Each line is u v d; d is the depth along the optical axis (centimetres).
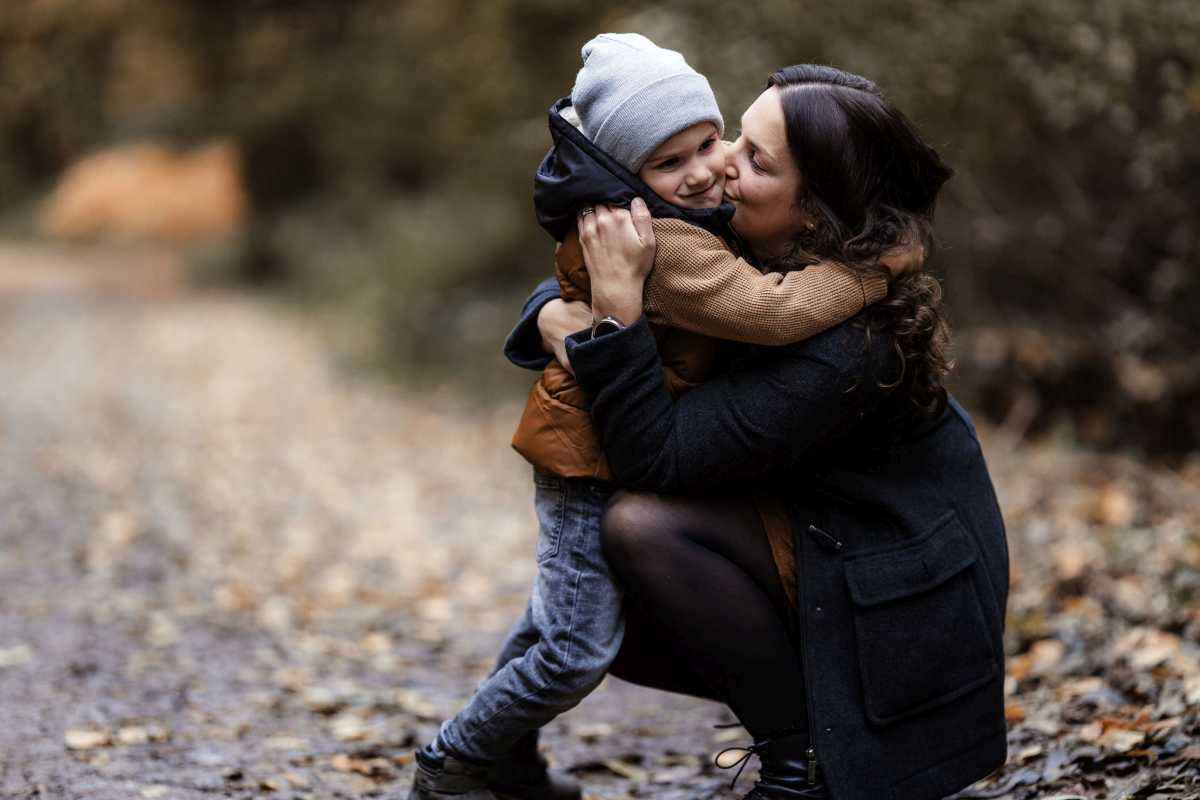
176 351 2867
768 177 454
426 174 3519
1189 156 1222
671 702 782
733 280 439
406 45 3045
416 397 2255
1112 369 1316
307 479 1608
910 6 1305
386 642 916
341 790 603
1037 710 644
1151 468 1200
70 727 677
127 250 6059
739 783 611
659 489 458
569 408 464
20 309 3747
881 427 469
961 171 1330
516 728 482
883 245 446
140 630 904
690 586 457
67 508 1336
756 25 1402
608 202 446
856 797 449
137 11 3900
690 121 440
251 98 4078
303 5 3769
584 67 460
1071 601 801
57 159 7038
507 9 2169
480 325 2311
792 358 446
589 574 469
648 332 446
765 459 448
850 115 447
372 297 2759
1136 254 1334
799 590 460
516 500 1479
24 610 938
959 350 1359
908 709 457
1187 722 575
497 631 962
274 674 817
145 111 6600
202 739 671
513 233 2412
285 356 2773
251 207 4469
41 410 2034
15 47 4494
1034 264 1371
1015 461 1245
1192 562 819
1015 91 1270
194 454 1736
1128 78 1157
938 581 461
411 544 1262
